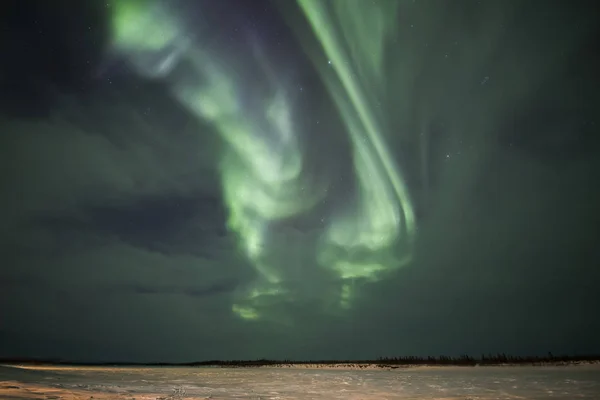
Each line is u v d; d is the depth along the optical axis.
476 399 13.27
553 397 13.37
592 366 36.28
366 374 31.89
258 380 24.11
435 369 38.91
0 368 25.48
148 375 28.14
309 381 23.31
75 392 13.70
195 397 13.67
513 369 33.78
